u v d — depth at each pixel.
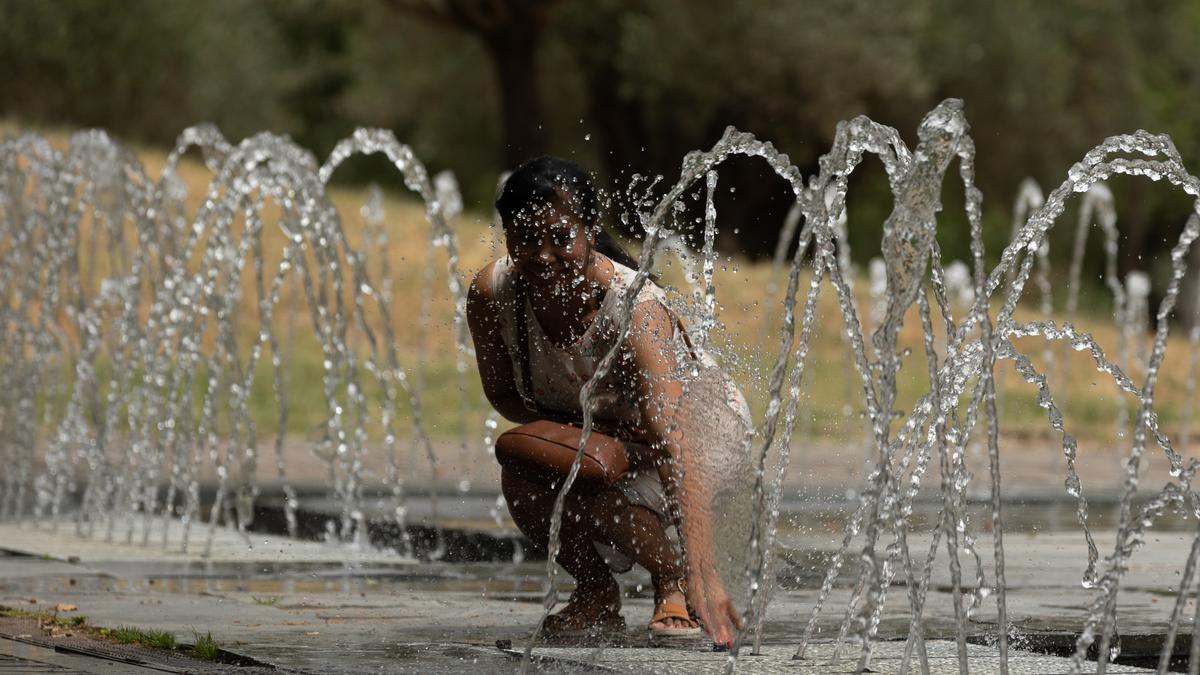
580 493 5.93
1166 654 4.40
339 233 10.15
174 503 12.35
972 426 5.83
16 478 13.20
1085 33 47.78
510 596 7.34
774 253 45.66
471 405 23.14
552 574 5.10
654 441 5.80
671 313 5.88
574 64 45.94
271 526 10.90
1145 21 49.81
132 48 42.88
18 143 13.51
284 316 26.23
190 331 10.99
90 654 5.44
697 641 5.84
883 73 41.81
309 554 9.16
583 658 5.38
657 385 5.77
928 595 7.60
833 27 41.78
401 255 29.12
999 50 45.44
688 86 42.25
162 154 33.75
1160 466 19.17
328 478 14.84
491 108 48.31
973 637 6.15
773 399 4.88
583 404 5.27
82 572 8.11
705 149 44.88
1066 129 46.56
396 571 8.44
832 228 5.60
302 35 60.94
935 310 27.92
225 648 5.56
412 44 47.78
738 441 5.82
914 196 4.82
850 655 5.55
